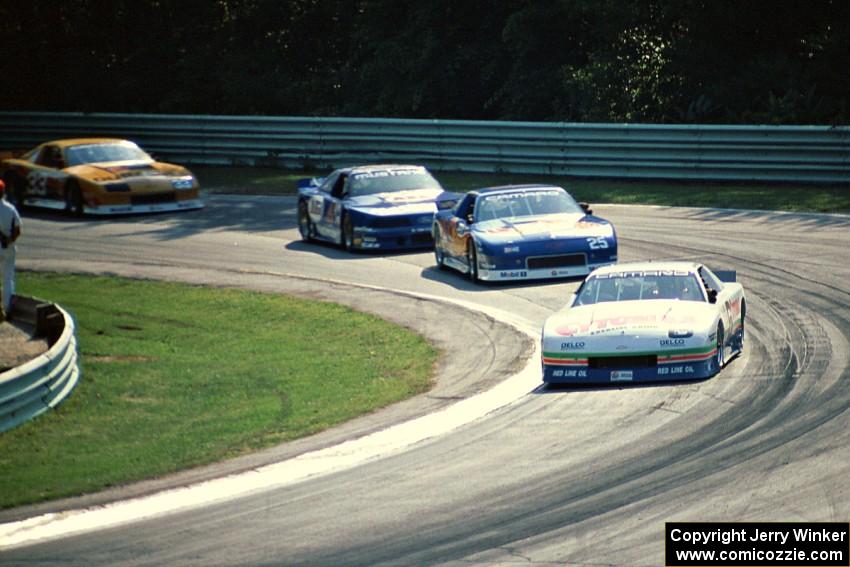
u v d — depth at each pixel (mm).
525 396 45062
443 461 36906
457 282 71250
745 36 122438
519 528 29812
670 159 100875
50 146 109438
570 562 27188
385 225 81938
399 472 36094
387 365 53344
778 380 43344
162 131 136250
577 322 46781
